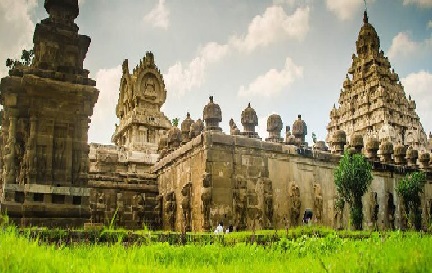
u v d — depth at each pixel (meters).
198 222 24.97
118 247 9.67
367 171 28.72
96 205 29.86
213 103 28.39
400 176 36.62
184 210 26.30
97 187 30.52
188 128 36.28
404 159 39.25
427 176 39.50
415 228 33.72
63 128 19.42
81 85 19.64
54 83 19.09
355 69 73.56
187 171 27.59
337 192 31.02
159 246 10.63
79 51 20.75
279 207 27.12
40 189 17.97
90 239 13.05
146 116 47.84
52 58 19.95
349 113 70.94
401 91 68.88
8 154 18.42
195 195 25.83
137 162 41.69
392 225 34.03
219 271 7.80
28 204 17.36
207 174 24.33
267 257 10.48
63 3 20.92
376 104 65.38
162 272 7.48
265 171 27.09
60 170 18.86
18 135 18.81
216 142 25.36
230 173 25.42
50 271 6.56
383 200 34.44
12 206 17.19
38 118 18.88
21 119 18.86
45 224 17.42
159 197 31.77
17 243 8.14
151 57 50.81
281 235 16.30
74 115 19.69
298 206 27.56
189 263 9.27
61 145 19.19
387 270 6.87
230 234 16.44
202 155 25.30
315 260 8.80
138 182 32.75
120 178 31.91
